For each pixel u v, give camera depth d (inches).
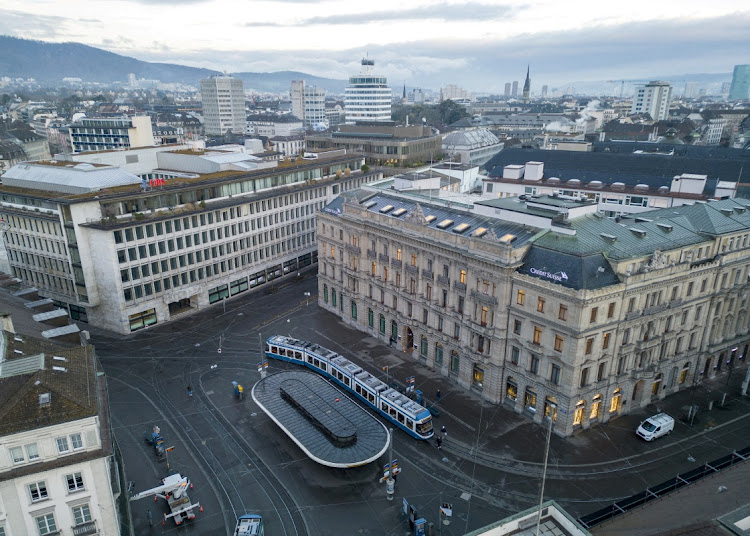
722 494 2153.1
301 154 6397.6
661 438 2706.7
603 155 5610.2
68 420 1603.1
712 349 3216.0
